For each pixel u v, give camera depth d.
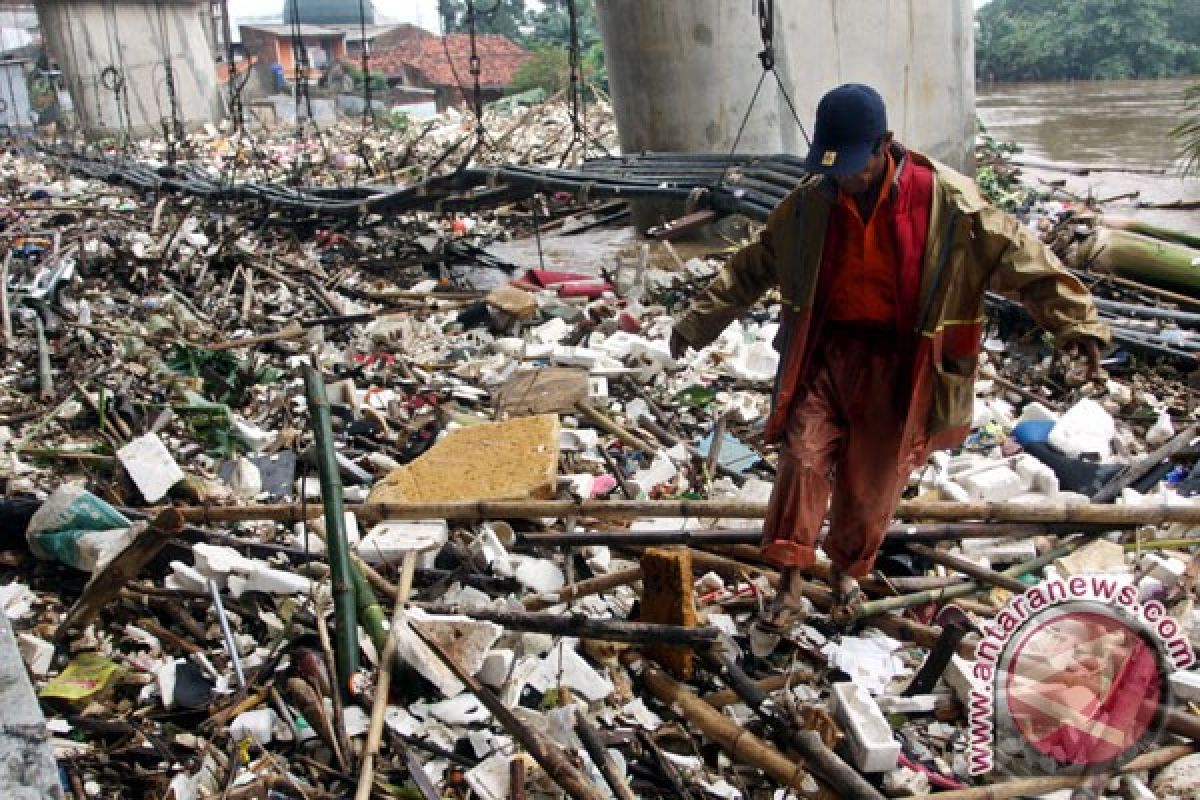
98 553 5.23
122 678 4.53
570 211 17.23
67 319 10.10
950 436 4.12
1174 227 15.60
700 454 6.53
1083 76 52.47
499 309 9.91
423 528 5.32
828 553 4.47
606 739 4.05
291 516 5.25
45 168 24.67
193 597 4.98
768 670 4.52
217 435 7.11
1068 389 8.01
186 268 12.41
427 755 4.00
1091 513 5.10
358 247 14.20
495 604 4.84
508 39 54.00
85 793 3.88
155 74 39.53
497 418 7.32
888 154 3.85
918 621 4.85
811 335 4.18
